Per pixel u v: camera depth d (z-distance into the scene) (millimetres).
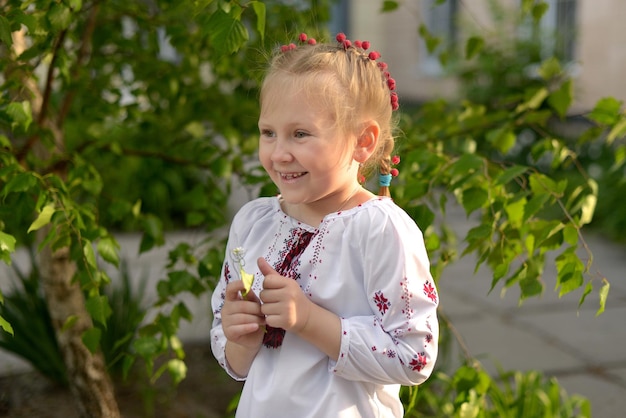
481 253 2201
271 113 1461
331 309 1476
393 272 1435
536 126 2664
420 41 12953
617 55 8750
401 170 2566
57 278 2613
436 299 1492
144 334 2297
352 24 13156
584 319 4504
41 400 3283
